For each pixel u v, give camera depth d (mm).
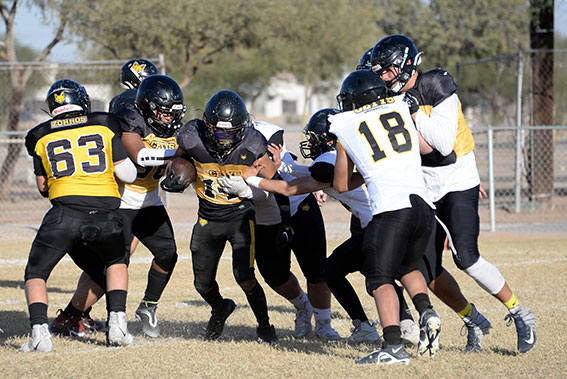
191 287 30109
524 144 61969
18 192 71438
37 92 81688
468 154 18750
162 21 70188
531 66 61500
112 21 67562
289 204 19453
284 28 77562
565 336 20016
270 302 27203
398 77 18312
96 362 17625
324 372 16375
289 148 95250
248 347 19359
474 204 18469
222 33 73688
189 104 121188
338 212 59281
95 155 18844
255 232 20453
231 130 17781
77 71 67938
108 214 18906
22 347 18906
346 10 106750
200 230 19703
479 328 18656
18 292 28656
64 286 30234
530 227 50781
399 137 17047
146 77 20375
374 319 23750
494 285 17984
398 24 88312
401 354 16922
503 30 86500
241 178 18625
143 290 29281
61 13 66250
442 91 18156
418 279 17641
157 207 21250
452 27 85812
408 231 16609
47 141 18922
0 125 77438
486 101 99625
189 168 18844
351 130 17094
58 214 18547
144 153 19531
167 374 16500
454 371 16359
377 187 16781
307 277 21219
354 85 17328
